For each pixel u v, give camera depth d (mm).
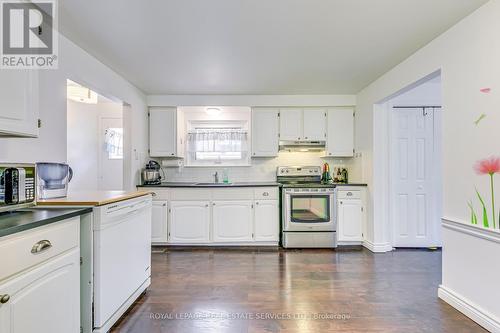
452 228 2150
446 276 2217
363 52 2623
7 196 1383
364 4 1841
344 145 4156
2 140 1729
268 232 3811
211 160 4543
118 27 2131
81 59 2502
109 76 3008
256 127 4160
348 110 4160
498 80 1791
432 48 2393
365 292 2371
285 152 4457
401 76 2887
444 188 2258
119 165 4648
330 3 1826
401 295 2314
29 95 1529
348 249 3684
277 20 2037
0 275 1035
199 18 2004
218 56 2705
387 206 3619
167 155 4094
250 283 2559
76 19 2008
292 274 2781
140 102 3859
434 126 3732
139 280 2230
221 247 3785
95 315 1663
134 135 3664
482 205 1907
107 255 1754
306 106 4156
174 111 4113
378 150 3584
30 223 1165
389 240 3668
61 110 2234
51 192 1885
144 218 2336
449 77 2193
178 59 2773
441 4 1851
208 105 4117
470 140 2002
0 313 1030
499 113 1789
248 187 3807
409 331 1801
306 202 3748
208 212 3777
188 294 2330
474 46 1956
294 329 1820
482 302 1879
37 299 1213
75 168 4504
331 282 2582
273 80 3457
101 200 1731
